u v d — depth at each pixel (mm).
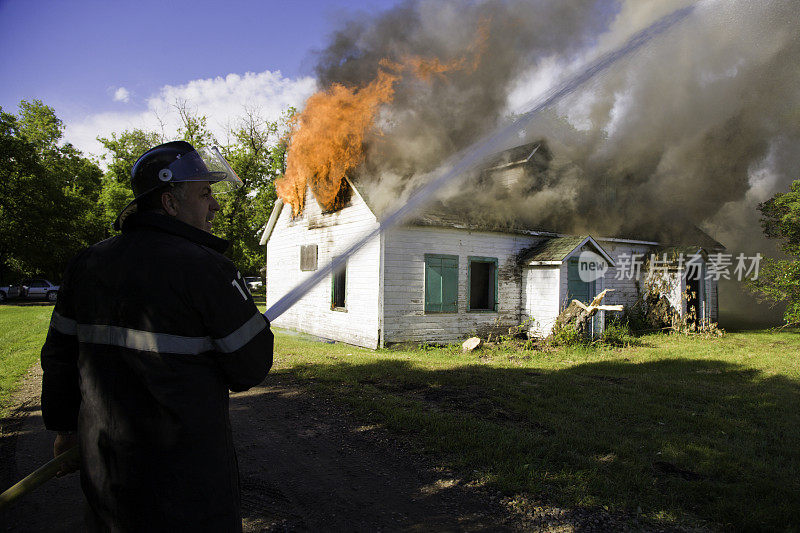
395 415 5156
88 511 1444
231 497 1476
